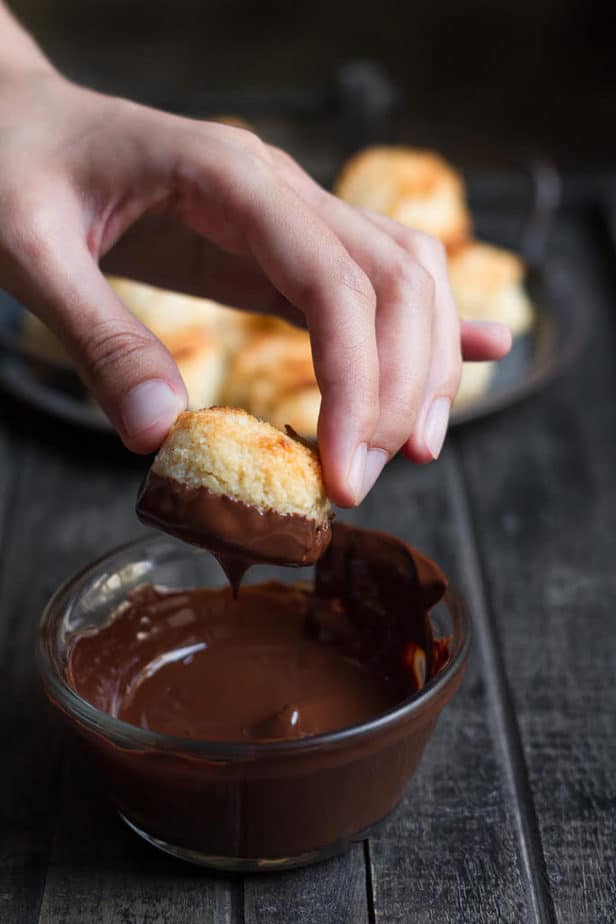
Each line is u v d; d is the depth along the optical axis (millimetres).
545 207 770
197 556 460
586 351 688
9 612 522
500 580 538
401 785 421
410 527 567
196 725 427
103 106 468
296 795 399
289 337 646
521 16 1629
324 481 406
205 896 415
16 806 445
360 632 451
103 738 399
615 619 518
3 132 460
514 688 488
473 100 1440
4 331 659
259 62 1542
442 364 452
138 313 640
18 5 1670
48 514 575
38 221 441
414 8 1664
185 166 451
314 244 429
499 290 679
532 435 625
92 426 599
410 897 414
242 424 404
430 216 717
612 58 1531
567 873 422
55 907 412
